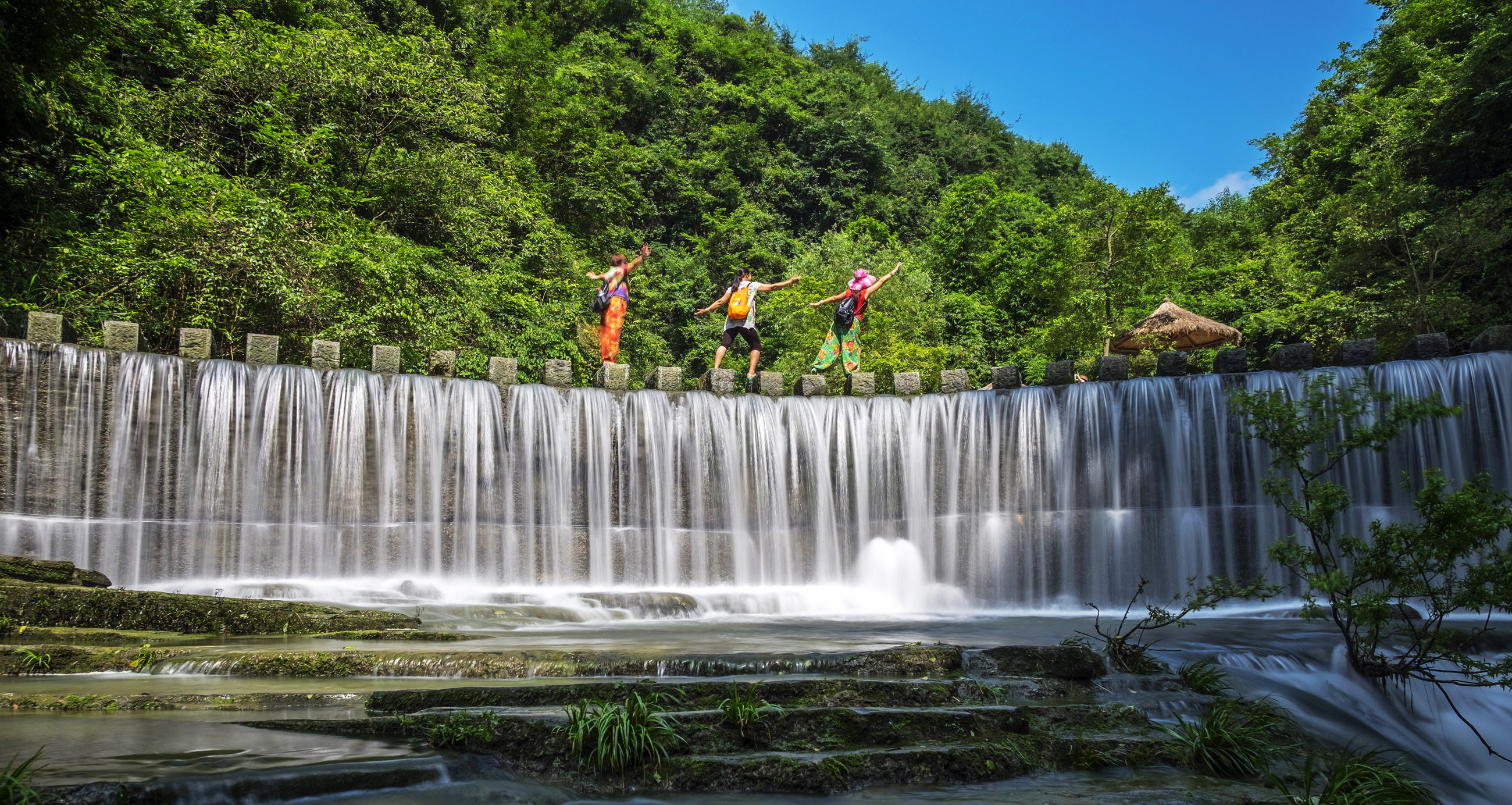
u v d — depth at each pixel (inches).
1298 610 560.1
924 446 725.9
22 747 207.0
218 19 1011.3
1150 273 1525.6
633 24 2576.3
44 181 701.3
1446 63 1325.0
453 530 622.5
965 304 1822.1
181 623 385.1
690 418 704.4
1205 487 650.8
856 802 226.2
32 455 519.2
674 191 2101.4
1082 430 687.1
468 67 1589.6
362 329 730.8
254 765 198.1
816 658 321.7
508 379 666.8
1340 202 1339.8
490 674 307.4
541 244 1204.5
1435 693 357.4
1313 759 282.0
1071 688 319.6
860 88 3299.7
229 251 686.5
